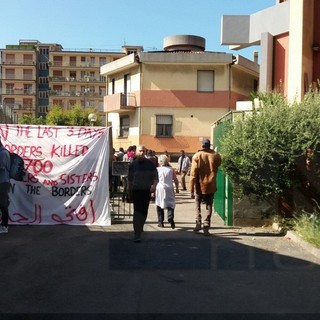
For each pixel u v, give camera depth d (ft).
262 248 29.32
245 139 34.40
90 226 36.63
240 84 122.01
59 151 37.40
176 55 115.96
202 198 34.42
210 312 18.10
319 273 23.68
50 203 37.11
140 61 116.57
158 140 117.80
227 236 33.14
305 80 48.26
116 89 130.21
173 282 21.97
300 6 47.52
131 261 25.80
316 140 33.22
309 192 34.99
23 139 37.29
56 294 20.10
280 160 33.94
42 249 28.48
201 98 117.39
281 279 22.58
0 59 321.73
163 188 36.29
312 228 30.78
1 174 32.42
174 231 35.14
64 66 321.32
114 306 18.70
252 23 61.82
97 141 37.73
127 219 39.65
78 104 292.40
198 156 34.01
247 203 36.78
